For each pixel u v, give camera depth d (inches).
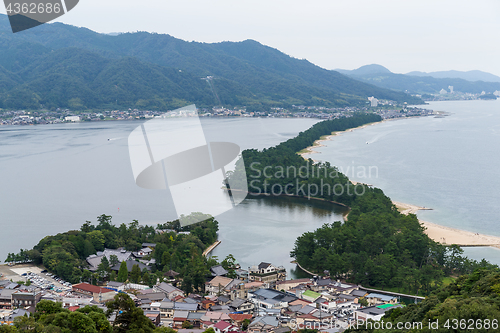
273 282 4918.8
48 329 2610.7
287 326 3892.7
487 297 2965.1
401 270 4980.3
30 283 4827.8
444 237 6653.5
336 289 4717.0
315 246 5689.0
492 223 7377.0
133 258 5816.9
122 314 2856.8
